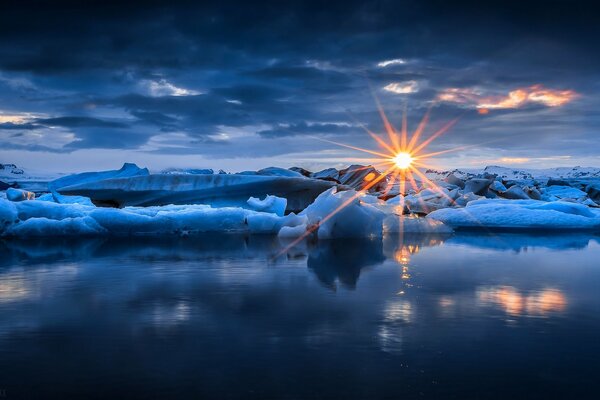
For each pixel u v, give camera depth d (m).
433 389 3.06
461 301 5.35
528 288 6.08
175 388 3.10
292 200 20.09
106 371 3.37
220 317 4.71
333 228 12.48
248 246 10.90
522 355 3.63
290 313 4.84
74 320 4.63
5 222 12.48
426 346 3.83
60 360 3.57
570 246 11.20
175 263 8.31
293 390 3.06
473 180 26.42
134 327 4.39
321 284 6.37
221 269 7.65
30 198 16.12
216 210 14.05
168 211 13.96
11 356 3.66
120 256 9.23
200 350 3.77
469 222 16.44
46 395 3.01
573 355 3.64
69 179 21.59
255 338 4.05
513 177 77.62
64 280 6.71
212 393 3.03
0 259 8.84
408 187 29.53
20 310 5.00
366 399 2.93
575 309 4.98
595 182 38.59
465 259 8.85
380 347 3.81
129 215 13.20
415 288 6.09
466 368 3.39
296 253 9.70
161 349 3.79
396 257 9.13
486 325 4.39
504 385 3.12
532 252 10.00
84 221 12.79
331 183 20.14
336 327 4.36
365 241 12.03
